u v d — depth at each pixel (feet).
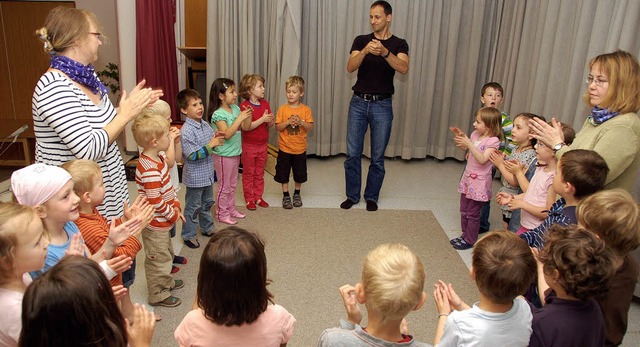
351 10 15.57
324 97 16.12
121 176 6.50
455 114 16.72
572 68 11.37
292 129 11.69
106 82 17.69
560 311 3.98
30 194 4.50
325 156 16.84
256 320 4.07
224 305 3.84
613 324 4.58
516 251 3.99
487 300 4.04
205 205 10.16
